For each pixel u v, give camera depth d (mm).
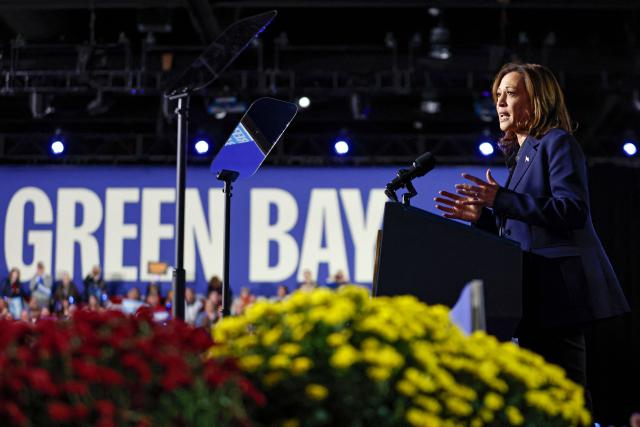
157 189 16719
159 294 16438
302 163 18297
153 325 2836
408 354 2836
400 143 18422
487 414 2936
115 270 16594
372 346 2732
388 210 3752
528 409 3150
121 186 16766
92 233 16703
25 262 16688
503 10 15961
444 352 2988
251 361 2713
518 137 4262
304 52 16422
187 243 16438
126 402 2396
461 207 3893
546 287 3902
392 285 3703
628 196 17844
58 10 16375
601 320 3877
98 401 2336
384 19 17000
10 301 16516
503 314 3672
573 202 3805
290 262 16391
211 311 15930
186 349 2752
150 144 19094
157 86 16281
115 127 19844
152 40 16172
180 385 2408
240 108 16625
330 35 17641
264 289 16344
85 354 2465
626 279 17719
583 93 17656
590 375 17438
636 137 17719
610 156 18172
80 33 17297
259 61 16172
